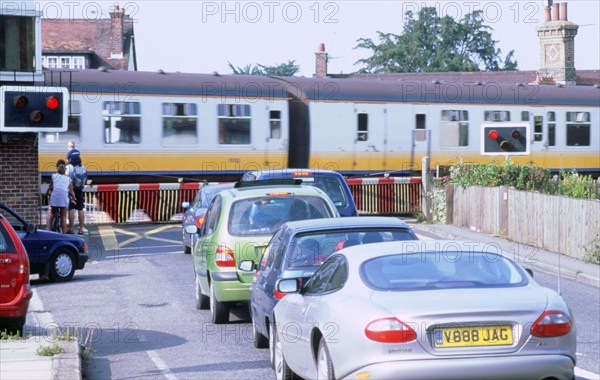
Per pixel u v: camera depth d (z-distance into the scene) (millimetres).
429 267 9914
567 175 37594
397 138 43219
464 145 44625
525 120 46156
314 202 16609
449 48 91375
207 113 39750
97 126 37781
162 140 38906
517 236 30906
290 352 11062
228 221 16250
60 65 73188
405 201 39906
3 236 14367
